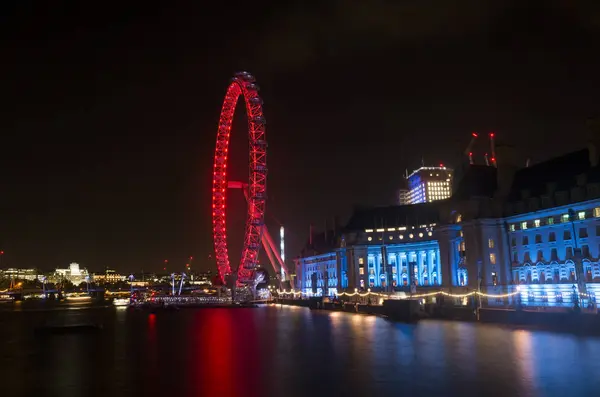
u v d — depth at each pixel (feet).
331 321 331.16
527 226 403.34
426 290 562.25
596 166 373.40
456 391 110.83
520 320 259.80
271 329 280.51
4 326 373.20
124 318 444.96
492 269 416.67
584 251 357.41
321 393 112.57
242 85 583.17
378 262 622.95
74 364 164.66
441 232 477.77
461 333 228.63
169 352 189.47
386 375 131.23
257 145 604.08
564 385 114.21
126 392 117.50
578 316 222.89
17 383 131.85
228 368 148.15
